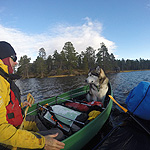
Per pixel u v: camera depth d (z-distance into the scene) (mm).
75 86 4805
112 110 1578
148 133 898
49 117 916
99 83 1469
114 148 849
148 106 1021
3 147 403
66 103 1457
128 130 1044
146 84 1124
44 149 406
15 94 499
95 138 947
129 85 4047
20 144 331
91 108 1124
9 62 515
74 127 818
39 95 3457
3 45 492
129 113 1130
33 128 746
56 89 4359
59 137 637
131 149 828
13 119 475
